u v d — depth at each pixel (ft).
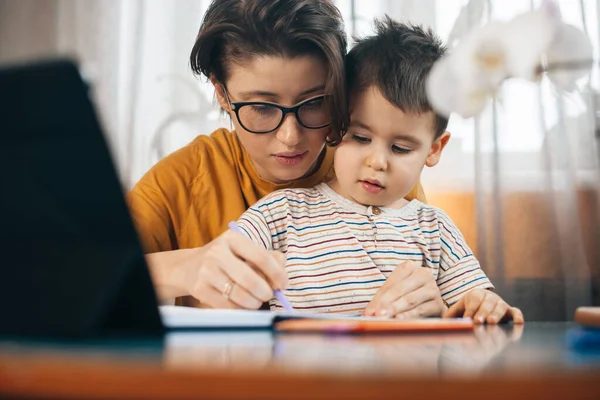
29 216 1.34
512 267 6.34
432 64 3.69
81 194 1.32
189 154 4.52
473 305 2.90
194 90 6.68
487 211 6.35
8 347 1.16
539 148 6.29
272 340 1.57
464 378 0.77
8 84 1.24
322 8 3.81
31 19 6.97
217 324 1.89
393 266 3.80
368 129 3.68
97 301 1.34
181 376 0.78
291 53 3.54
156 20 6.79
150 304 1.49
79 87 1.24
